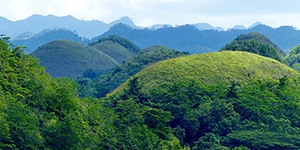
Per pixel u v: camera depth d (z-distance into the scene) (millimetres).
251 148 76500
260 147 74938
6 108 41469
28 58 61906
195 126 84750
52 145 44906
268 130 85062
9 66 53125
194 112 87438
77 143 46781
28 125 41906
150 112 74875
